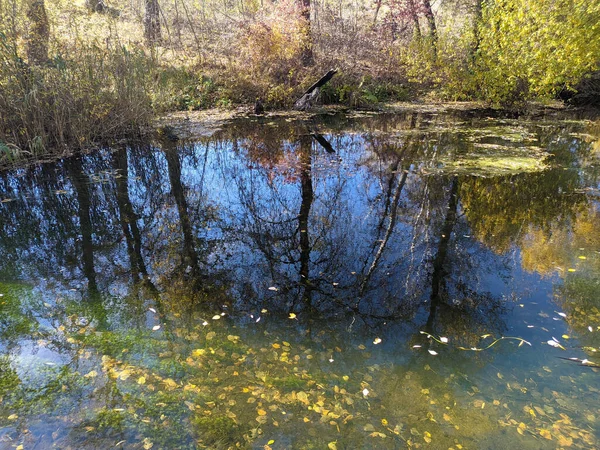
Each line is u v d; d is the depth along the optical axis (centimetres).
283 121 1025
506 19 1041
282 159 748
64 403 234
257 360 278
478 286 368
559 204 541
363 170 683
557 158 729
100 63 776
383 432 224
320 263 418
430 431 225
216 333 305
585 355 282
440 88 1330
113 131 835
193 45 1296
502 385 258
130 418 226
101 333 297
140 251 440
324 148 812
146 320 318
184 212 543
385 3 1452
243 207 559
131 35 1268
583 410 239
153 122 943
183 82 1126
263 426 225
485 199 561
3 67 658
